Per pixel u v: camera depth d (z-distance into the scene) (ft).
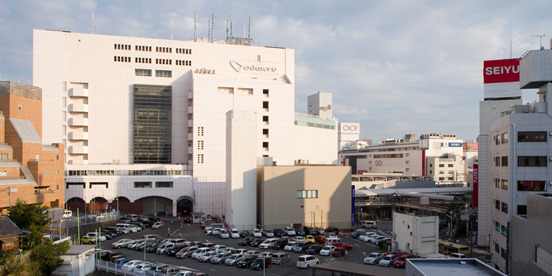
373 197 418.72
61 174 323.98
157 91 435.94
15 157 287.69
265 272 201.05
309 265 209.77
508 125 205.36
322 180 340.59
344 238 300.81
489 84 282.15
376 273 160.15
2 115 289.74
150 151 432.66
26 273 164.55
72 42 416.05
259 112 435.12
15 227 188.55
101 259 219.61
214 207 412.77
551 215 136.77
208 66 447.01
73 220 299.38
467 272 117.50
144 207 420.36
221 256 223.10
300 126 517.55
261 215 327.88
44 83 404.57
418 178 560.20
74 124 410.31
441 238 305.12
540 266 145.59
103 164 401.70
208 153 413.80
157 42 436.76
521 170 199.72
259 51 462.60
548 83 198.08
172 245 246.27
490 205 254.88
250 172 326.24
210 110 415.85
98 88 421.59
